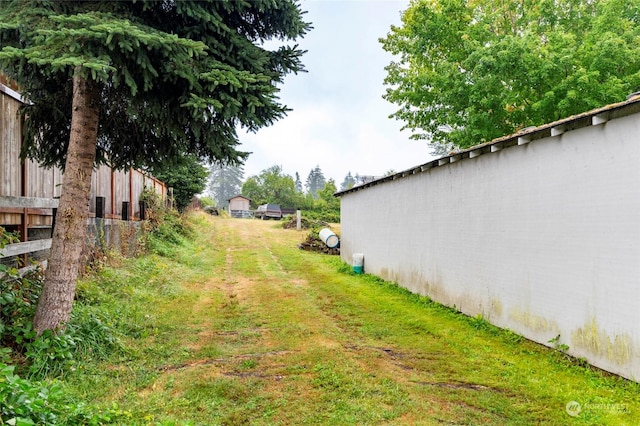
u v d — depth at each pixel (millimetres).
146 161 5363
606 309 3781
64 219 3902
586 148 4031
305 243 15539
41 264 4594
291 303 6852
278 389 3408
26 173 4863
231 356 4223
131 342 4434
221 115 3992
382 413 3014
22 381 2408
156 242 11273
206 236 17344
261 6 4031
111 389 3264
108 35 2982
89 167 4078
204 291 7648
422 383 3580
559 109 10117
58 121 4750
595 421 2908
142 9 3746
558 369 3918
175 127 4246
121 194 9867
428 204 7363
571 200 4215
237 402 3158
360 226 11062
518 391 3418
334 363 4027
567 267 4258
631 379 3525
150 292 6797
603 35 10188
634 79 9641
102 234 7504
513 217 5133
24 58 3197
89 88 4000
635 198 3504
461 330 5316
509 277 5195
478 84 11148
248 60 4133
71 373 3408
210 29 3957
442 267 6852
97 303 5211
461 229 6301
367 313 6203
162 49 3307
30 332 3553
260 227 24188
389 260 9062
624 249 3604
